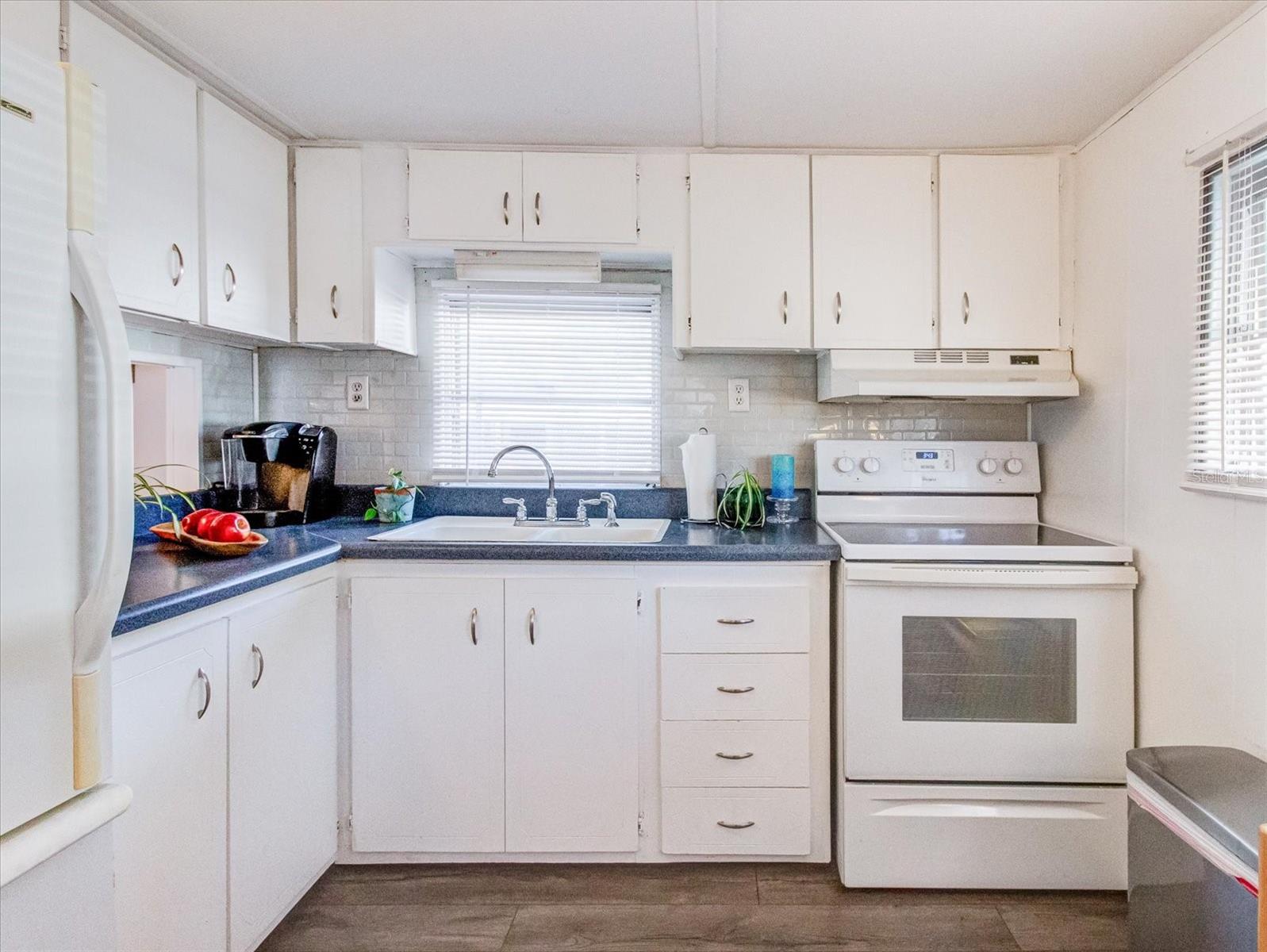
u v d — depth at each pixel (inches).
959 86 74.0
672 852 76.9
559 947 66.1
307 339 88.6
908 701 73.6
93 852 34.1
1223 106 63.0
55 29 57.7
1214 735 63.7
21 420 29.5
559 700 76.1
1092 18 62.2
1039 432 97.6
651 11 62.3
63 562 31.7
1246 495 58.8
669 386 102.6
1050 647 73.4
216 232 75.4
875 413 101.6
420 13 62.8
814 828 77.0
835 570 78.0
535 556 75.0
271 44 67.7
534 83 74.4
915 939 67.1
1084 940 67.1
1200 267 65.7
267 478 94.0
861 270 88.6
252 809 61.5
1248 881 45.8
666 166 89.0
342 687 76.6
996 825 73.1
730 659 75.9
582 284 100.4
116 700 47.5
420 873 77.2
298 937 67.3
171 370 86.6
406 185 88.2
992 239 87.9
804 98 76.9
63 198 31.4
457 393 103.0
